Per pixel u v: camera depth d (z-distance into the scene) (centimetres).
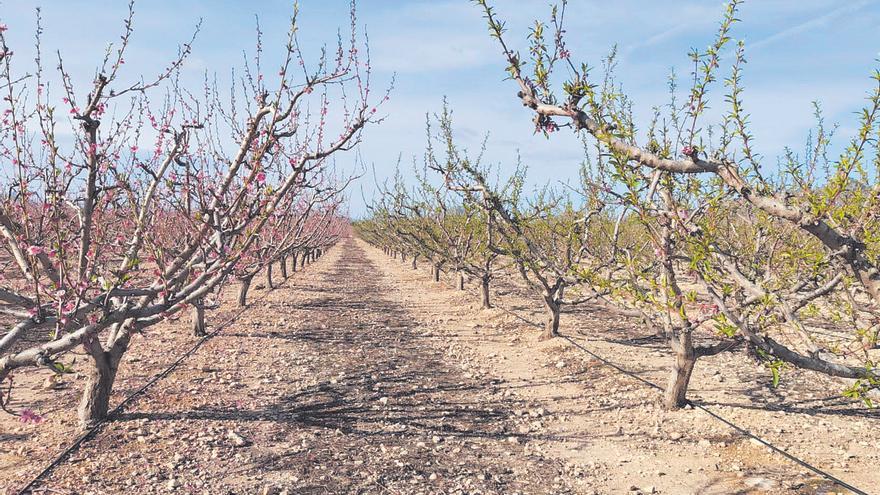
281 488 562
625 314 814
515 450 689
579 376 996
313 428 734
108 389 712
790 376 962
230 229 593
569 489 586
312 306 1748
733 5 502
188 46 541
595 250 1038
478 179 859
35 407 762
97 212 617
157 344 1142
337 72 628
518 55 423
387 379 982
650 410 806
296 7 553
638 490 582
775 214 349
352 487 575
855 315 638
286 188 597
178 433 686
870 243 490
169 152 606
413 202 2084
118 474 576
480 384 965
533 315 1570
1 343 434
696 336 1262
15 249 536
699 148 367
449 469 629
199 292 576
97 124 497
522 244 1232
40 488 541
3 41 475
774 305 560
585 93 398
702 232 553
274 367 1023
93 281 521
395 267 3447
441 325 1505
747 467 620
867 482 573
